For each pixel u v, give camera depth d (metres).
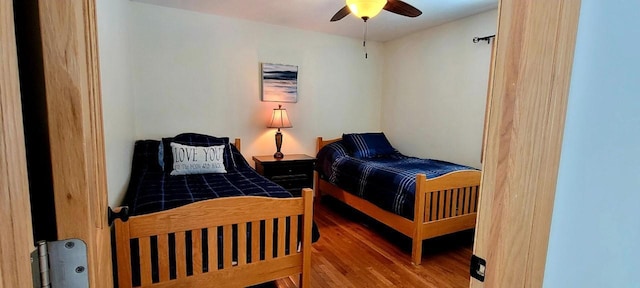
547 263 0.59
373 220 3.40
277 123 3.64
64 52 0.43
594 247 0.58
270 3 2.95
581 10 0.53
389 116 4.42
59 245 0.45
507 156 0.55
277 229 1.80
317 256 2.57
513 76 0.53
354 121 4.38
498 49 0.56
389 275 2.29
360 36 4.12
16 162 0.36
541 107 0.53
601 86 0.55
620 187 0.56
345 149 3.85
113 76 1.96
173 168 2.72
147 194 2.05
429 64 3.76
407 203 2.49
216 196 2.04
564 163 0.57
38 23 0.42
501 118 0.56
